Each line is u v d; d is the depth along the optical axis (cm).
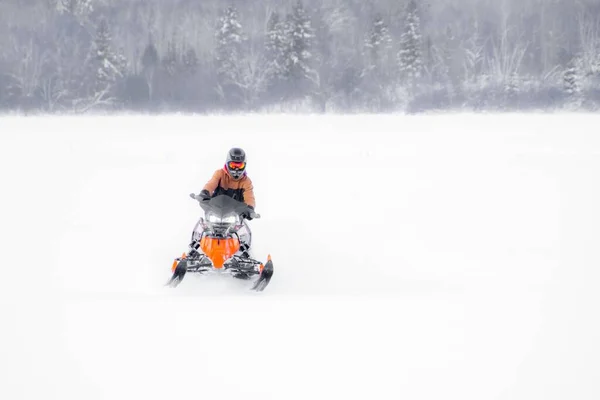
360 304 456
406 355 347
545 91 6681
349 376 317
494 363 336
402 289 561
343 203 1055
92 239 766
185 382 306
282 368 326
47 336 368
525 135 2673
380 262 691
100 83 6844
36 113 6375
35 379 306
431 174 1416
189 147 2048
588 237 804
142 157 1708
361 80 6981
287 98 6738
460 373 322
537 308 450
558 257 701
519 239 800
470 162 1631
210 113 6097
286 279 626
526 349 358
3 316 409
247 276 610
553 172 1414
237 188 705
